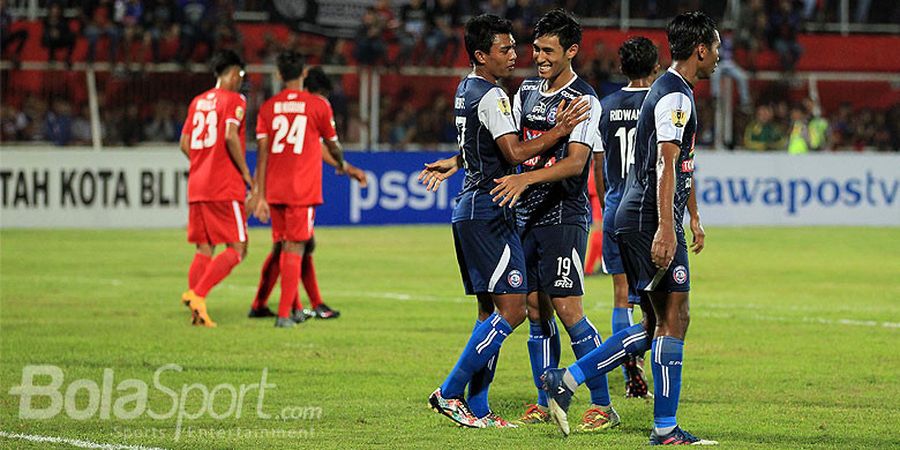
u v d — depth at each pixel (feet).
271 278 133.39
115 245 223.92
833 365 104.78
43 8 303.48
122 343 114.93
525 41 300.20
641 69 92.12
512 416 84.17
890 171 289.74
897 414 84.33
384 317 135.23
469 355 77.97
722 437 76.79
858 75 303.07
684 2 325.42
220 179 128.26
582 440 75.66
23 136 267.80
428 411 84.89
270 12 312.91
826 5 349.20
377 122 282.56
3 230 252.42
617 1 325.62
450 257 207.92
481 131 77.20
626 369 91.66
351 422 81.05
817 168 286.66
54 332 122.01
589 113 77.82
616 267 93.20
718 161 281.74
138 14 287.48
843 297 157.17
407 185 276.00
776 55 327.26
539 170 75.87
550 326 82.89
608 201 93.25
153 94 274.57
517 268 78.07
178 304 146.00
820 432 78.33
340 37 316.40
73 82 270.67
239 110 128.16
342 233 255.29
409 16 312.50
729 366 104.17
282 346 113.91
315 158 128.06
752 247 230.89
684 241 73.36
